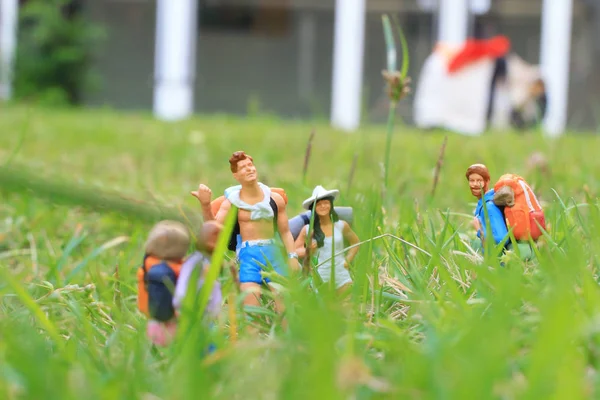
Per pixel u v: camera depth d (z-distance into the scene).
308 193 5.55
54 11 27.17
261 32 26.67
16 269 4.85
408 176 8.02
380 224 4.38
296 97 26.67
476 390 1.84
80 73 27.30
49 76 27.33
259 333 2.97
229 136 13.79
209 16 26.61
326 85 26.67
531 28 25.14
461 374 1.94
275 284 2.89
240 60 26.70
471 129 17.67
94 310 3.46
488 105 17.64
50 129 14.83
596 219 3.62
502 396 2.06
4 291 3.67
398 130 17.06
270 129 16.14
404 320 3.03
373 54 25.91
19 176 3.65
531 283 3.07
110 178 8.70
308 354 2.27
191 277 2.65
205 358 2.46
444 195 7.01
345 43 25.39
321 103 26.66
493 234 3.60
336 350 2.40
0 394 2.05
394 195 6.12
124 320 3.40
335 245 3.46
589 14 24.84
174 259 2.74
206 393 2.09
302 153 11.73
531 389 1.89
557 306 2.03
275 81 26.72
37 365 2.13
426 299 3.08
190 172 9.48
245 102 26.80
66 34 26.98
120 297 3.64
